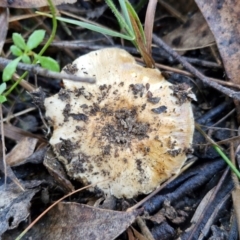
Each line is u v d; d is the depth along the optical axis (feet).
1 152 0.45
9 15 0.52
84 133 0.42
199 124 0.49
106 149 0.42
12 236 0.40
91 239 0.38
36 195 0.43
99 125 0.42
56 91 0.55
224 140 0.45
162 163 0.42
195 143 0.48
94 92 0.43
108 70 0.44
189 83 0.52
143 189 0.42
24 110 0.52
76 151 0.42
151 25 0.47
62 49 0.55
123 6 0.45
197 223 0.42
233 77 0.47
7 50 0.54
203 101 0.51
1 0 0.47
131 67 0.44
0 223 0.39
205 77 0.47
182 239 0.41
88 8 0.57
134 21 0.45
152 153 0.42
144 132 0.42
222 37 0.47
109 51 0.44
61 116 0.43
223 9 0.47
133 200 0.44
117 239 0.41
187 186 0.45
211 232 0.42
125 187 0.42
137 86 0.43
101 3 0.57
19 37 0.40
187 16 0.55
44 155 0.45
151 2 0.47
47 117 0.43
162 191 0.45
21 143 0.47
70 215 0.40
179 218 0.43
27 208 0.40
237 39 0.47
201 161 0.47
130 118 0.42
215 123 0.49
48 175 0.45
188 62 0.52
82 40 0.56
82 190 0.44
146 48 0.47
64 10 0.56
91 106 0.43
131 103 0.43
